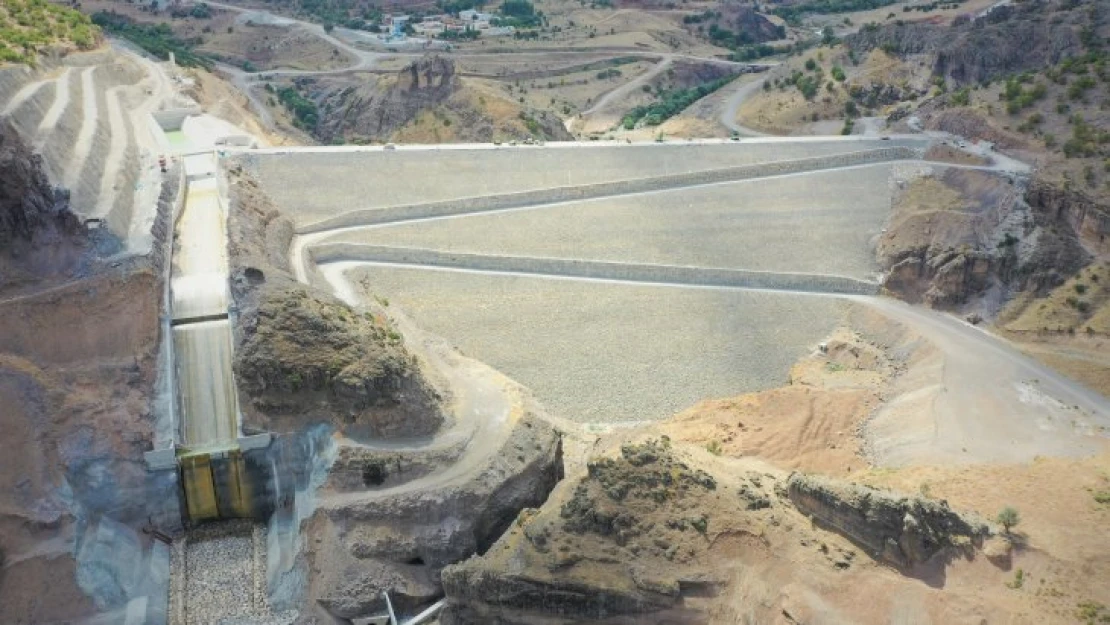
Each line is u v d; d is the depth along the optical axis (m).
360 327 146.88
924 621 102.31
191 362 148.12
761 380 173.25
